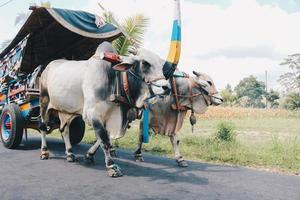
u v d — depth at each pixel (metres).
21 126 7.50
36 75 7.36
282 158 7.20
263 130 14.81
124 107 5.45
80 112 6.08
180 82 6.54
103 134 5.39
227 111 26.69
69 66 6.27
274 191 4.67
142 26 11.41
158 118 6.41
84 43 7.81
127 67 5.12
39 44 7.94
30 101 7.23
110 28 6.89
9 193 4.34
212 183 5.03
